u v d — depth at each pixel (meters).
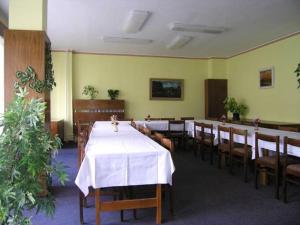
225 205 3.09
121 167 2.51
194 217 2.77
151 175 2.58
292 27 5.30
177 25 5.09
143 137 3.71
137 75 8.29
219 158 4.75
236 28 5.36
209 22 5.00
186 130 6.36
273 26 5.23
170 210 2.86
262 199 3.27
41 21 3.39
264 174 3.80
